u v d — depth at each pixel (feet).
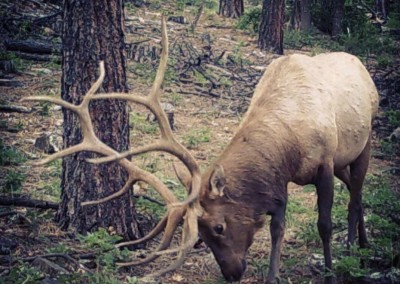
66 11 25.77
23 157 35.35
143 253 25.71
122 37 25.82
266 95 22.88
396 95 53.78
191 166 20.31
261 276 24.26
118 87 25.75
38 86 47.70
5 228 26.63
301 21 76.69
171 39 64.34
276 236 21.81
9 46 53.98
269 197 21.50
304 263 25.00
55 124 40.93
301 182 22.94
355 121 24.56
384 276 23.54
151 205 28.35
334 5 76.59
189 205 20.12
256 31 73.31
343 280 23.89
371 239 27.48
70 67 25.68
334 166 24.61
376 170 38.04
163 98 47.88
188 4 85.40
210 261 25.17
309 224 28.37
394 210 30.73
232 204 20.90
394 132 43.19
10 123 40.81
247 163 21.33
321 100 23.03
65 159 26.35
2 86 47.39
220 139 41.73
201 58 56.75
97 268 23.50
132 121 42.37
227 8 81.00
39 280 22.17
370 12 88.69
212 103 48.08
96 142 20.40
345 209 30.53
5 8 60.54
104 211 26.04
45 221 26.99
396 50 72.28
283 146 21.89
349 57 25.68
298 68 23.29
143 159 36.94
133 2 79.77
